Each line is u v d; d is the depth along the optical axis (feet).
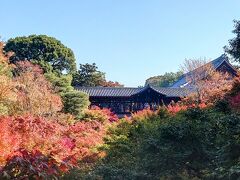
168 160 33.40
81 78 204.54
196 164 32.45
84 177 29.45
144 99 151.84
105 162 43.21
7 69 72.64
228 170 27.14
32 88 80.53
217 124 35.83
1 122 32.65
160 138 35.42
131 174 32.19
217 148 32.73
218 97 76.18
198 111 41.75
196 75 136.98
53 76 96.84
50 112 76.79
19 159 19.16
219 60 152.46
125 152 49.67
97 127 68.23
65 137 47.75
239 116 36.04
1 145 26.09
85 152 44.16
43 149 35.86
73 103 86.28
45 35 186.70
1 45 66.95
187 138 33.63
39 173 18.90
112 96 151.74
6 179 18.74
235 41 80.74
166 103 151.33
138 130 60.08
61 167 21.75
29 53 182.19
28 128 38.86
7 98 57.82
